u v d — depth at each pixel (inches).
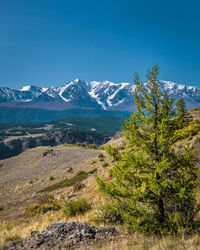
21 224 494.6
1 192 1589.6
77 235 245.0
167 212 244.8
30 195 1337.4
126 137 262.5
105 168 1136.2
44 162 2206.0
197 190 300.7
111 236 242.2
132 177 241.4
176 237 211.0
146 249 191.5
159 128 235.5
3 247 254.4
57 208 614.2
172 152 246.4
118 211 256.4
